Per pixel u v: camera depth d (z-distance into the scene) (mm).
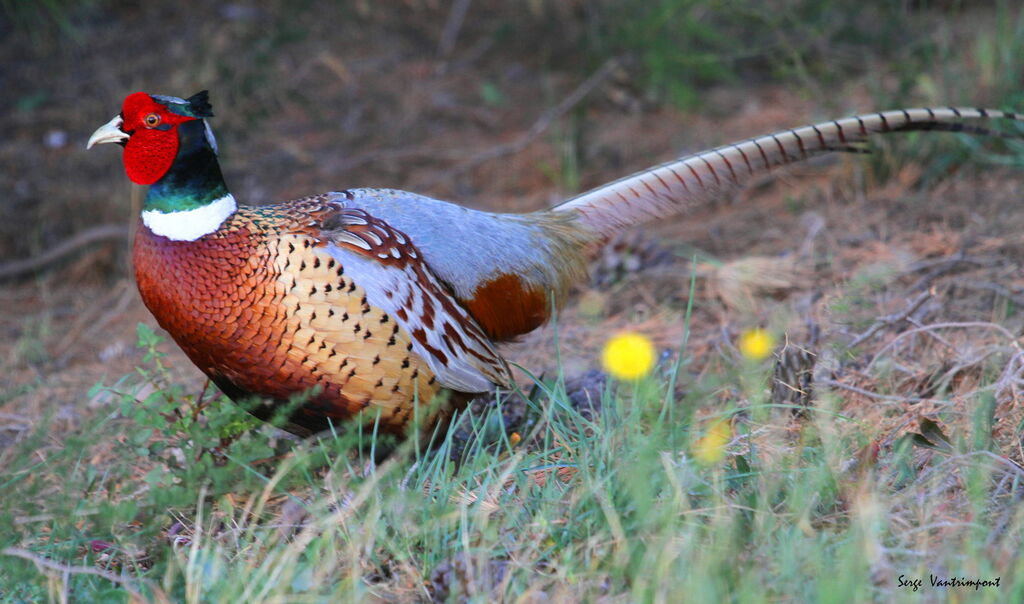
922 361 7738
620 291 10266
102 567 5820
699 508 5406
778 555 4926
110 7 16797
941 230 10367
